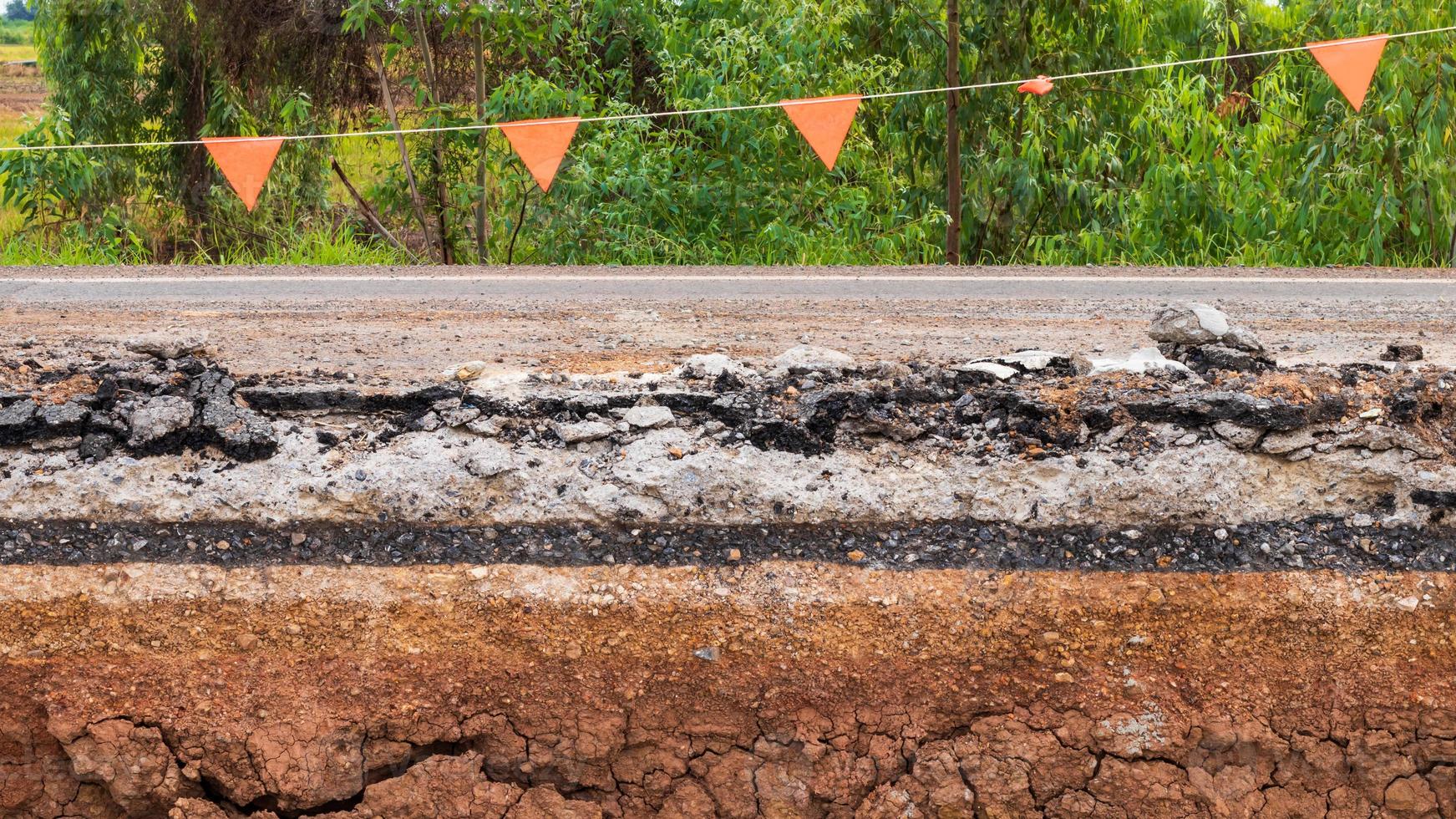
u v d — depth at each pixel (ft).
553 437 13.20
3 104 57.00
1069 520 12.41
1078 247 33.91
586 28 35.22
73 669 11.58
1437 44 31.76
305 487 12.46
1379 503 12.67
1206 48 36.88
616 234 32.22
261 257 36.19
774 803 11.53
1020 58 34.12
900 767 11.60
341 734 11.50
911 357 17.49
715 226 33.09
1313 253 33.09
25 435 12.79
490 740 11.66
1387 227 32.24
